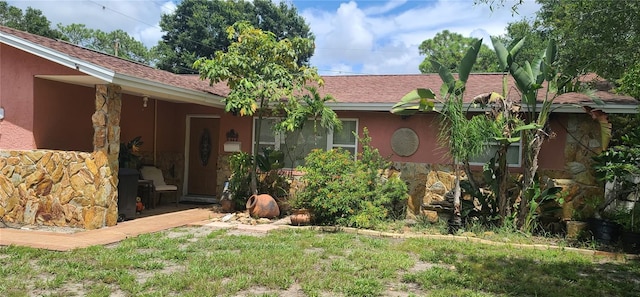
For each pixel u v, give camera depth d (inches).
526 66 344.2
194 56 1315.2
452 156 353.1
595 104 337.7
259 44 397.4
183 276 206.5
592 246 302.2
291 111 391.2
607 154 326.0
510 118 337.4
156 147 474.9
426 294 196.5
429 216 392.8
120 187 355.3
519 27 430.9
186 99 406.6
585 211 346.9
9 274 206.5
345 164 363.6
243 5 1355.8
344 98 425.1
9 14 1342.3
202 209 438.6
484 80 469.7
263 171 421.7
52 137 346.0
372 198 371.9
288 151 451.8
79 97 372.2
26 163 326.3
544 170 370.0
